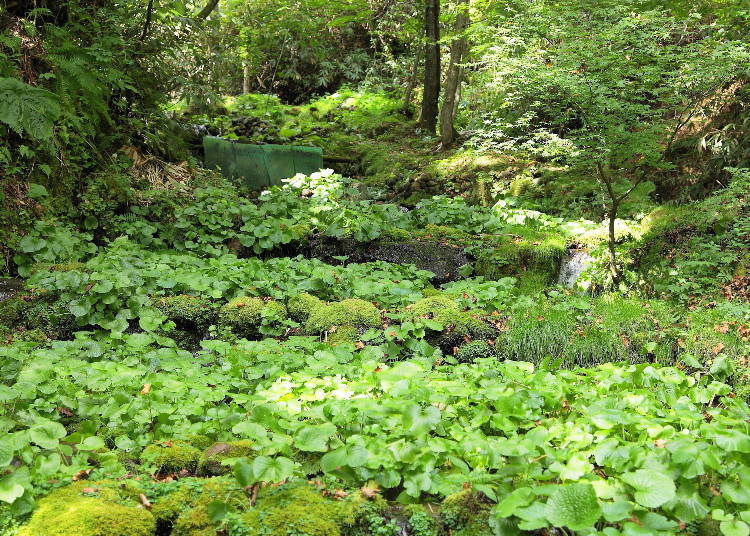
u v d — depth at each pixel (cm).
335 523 255
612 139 652
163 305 577
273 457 306
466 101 1454
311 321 575
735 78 802
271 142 1262
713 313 578
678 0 770
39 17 802
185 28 1016
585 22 668
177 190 846
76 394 379
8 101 589
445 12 1447
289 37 1590
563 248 766
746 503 252
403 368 365
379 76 1777
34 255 665
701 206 671
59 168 754
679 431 334
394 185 1122
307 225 824
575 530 231
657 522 236
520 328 572
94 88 753
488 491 259
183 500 265
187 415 359
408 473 282
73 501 254
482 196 1012
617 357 559
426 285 727
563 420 356
